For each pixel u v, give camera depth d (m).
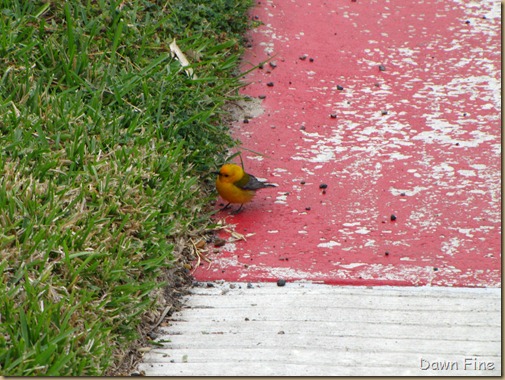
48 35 9.86
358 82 11.48
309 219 8.98
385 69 11.77
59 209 7.48
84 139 8.25
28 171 7.82
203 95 9.95
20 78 9.10
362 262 8.29
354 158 10.00
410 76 11.65
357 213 9.06
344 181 9.60
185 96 9.67
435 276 8.05
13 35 9.47
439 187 9.48
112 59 9.70
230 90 10.77
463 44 12.38
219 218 9.03
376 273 8.12
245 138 10.23
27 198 7.34
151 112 9.45
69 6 10.29
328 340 6.96
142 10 10.89
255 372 6.49
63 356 5.98
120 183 7.96
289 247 8.55
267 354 6.77
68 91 9.10
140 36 10.40
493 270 8.14
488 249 8.46
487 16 13.13
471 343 6.91
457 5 13.44
